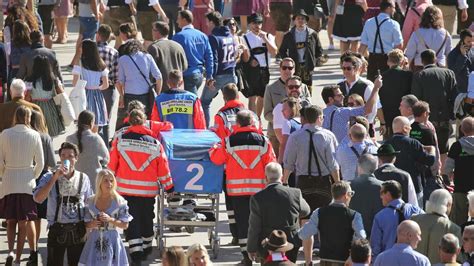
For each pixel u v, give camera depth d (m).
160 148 51.12
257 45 71.56
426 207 46.69
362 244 41.31
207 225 52.81
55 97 62.06
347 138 52.88
